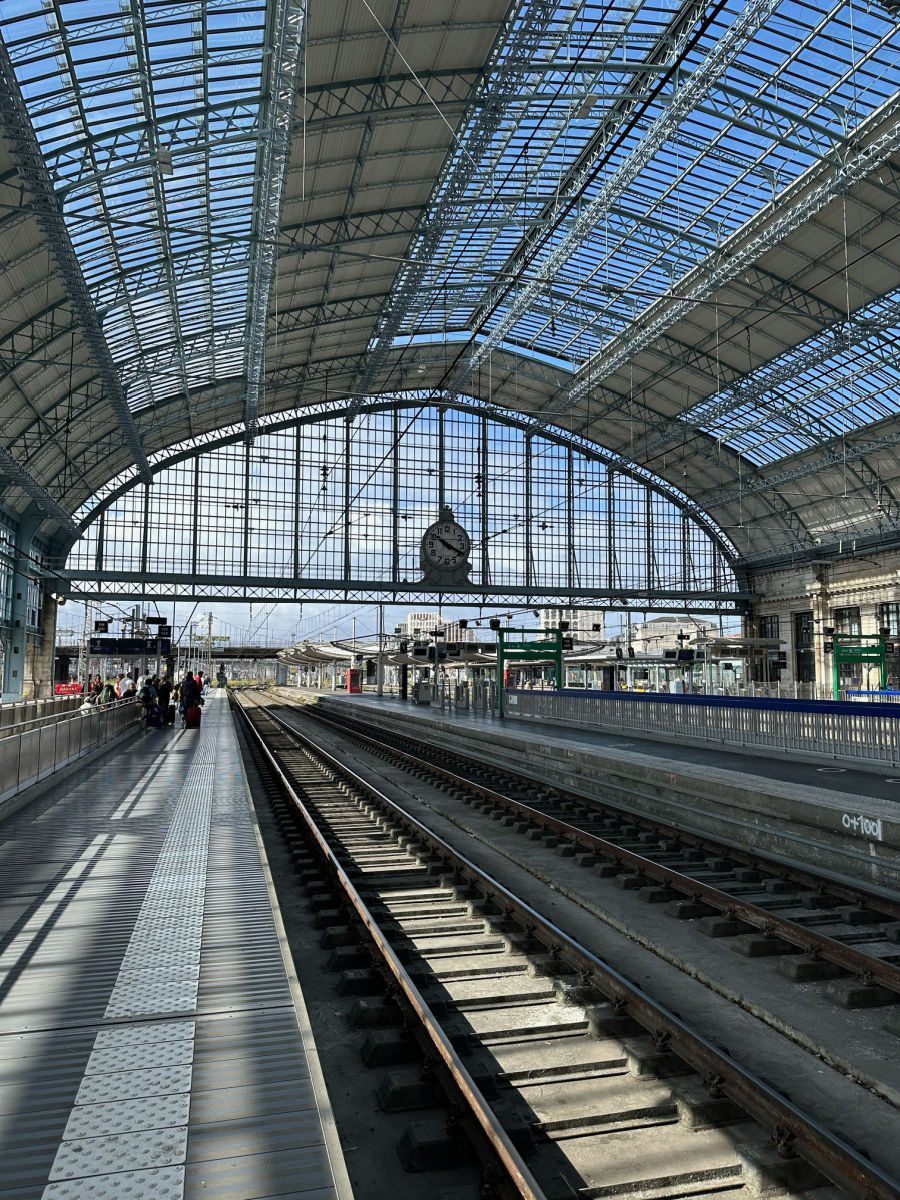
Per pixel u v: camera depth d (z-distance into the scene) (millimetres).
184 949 6520
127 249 29703
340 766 20922
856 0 23188
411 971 6574
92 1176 3607
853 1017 6215
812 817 11453
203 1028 5086
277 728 39281
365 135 27766
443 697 44938
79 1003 5461
